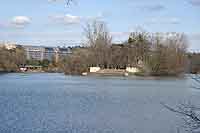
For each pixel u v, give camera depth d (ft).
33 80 347.36
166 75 379.55
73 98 185.16
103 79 360.28
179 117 115.85
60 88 253.03
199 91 224.53
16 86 272.31
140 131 97.66
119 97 193.26
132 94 210.59
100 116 123.95
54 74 485.15
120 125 107.45
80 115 125.80
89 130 100.07
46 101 169.37
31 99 178.09
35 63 620.08
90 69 430.20
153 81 325.62
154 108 144.36
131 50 439.63
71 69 439.63
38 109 139.95
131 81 331.57
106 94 210.18
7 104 154.81
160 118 118.62
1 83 304.50
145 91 230.27
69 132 97.19
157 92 223.10
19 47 635.66
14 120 113.39
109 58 440.86
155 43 417.28
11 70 543.80
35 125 105.91
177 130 95.81
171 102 164.45
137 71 411.54
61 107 147.43
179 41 372.38
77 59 433.07
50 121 112.68
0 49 528.63
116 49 445.37
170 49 381.81
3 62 526.57
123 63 441.27
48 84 293.64
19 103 159.22
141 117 121.70
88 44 437.17
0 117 118.73
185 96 194.49
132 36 454.40
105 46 440.04
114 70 427.74
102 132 96.37
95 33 437.17
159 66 385.50
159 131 97.86
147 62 399.44
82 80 347.36
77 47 471.62
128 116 123.85
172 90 234.38
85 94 209.97
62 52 642.22
